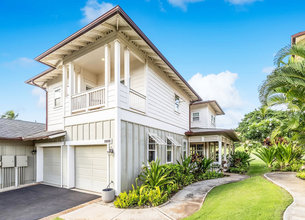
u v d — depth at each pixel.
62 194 7.06
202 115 17.08
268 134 18.41
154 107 9.29
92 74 10.21
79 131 7.76
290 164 10.59
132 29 6.76
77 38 7.26
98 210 5.30
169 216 4.78
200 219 4.38
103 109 6.99
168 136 10.63
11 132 9.41
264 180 7.89
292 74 5.76
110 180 6.51
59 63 9.03
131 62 9.13
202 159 11.29
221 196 6.22
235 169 13.13
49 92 10.73
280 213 4.13
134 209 5.30
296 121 6.50
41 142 9.38
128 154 6.99
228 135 15.05
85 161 7.68
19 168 9.08
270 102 6.93
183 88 13.15
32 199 6.60
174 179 7.89
